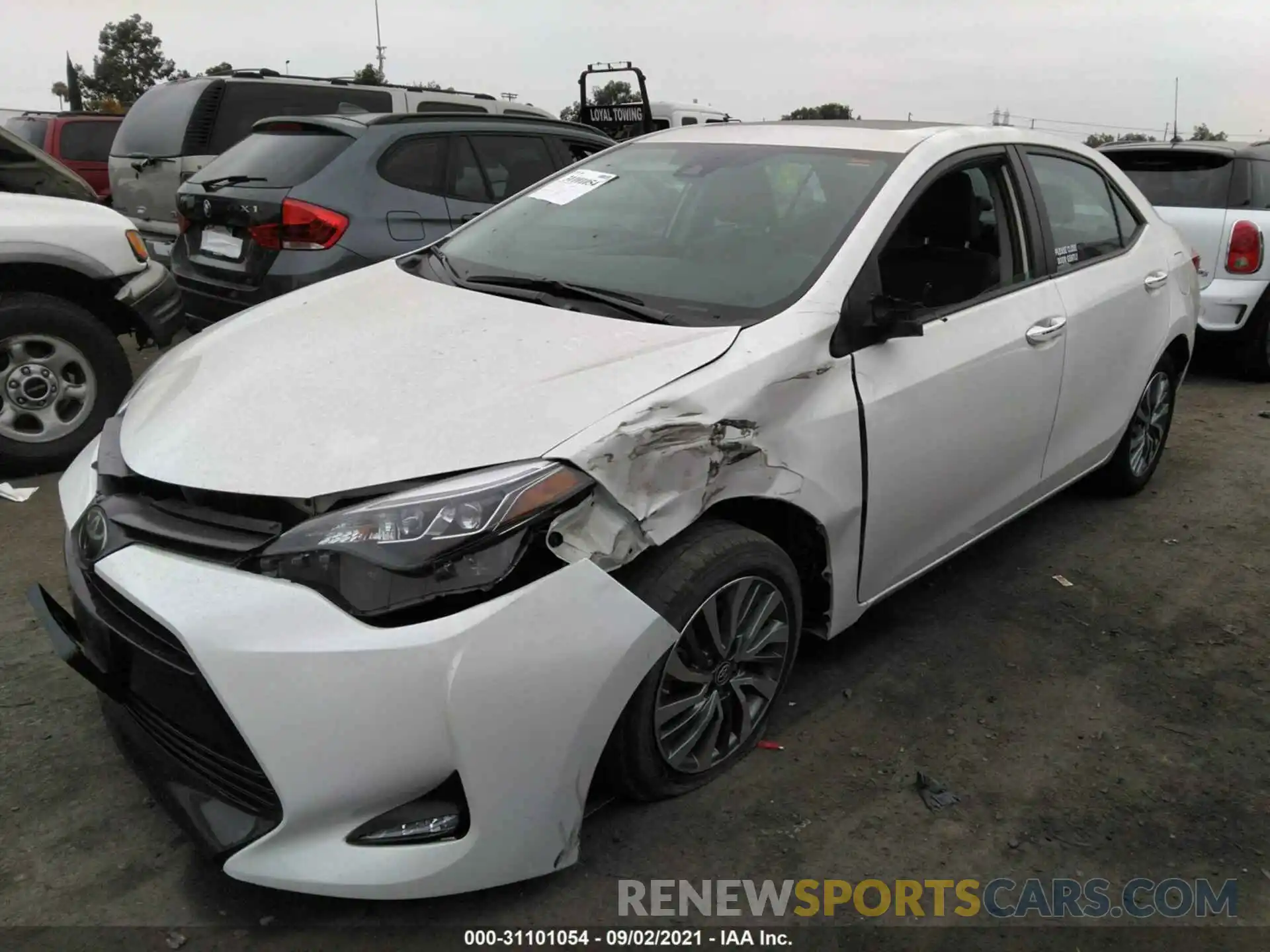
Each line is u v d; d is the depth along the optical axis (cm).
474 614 199
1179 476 517
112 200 859
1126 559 416
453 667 196
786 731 293
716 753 267
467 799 205
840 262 280
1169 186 695
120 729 237
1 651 320
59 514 432
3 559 386
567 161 650
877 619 361
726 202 319
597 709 215
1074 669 333
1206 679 330
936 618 363
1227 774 282
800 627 278
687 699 248
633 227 328
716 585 240
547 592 205
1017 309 338
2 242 452
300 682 193
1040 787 274
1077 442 396
